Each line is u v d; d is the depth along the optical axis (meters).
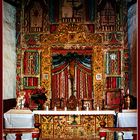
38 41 15.55
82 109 14.73
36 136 9.53
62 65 15.57
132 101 13.95
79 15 15.59
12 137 12.93
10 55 14.84
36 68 15.55
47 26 15.58
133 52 14.55
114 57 15.53
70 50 15.48
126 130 9.67
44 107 14.84
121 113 12.91
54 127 13.19
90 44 15.51
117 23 15.55
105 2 15.53
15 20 15.48
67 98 15.45
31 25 15.58
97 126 13.13
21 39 15.54
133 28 14.48
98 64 15.53
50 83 15.51
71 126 13.18
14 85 15.32
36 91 14.08
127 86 15.41
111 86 15.49
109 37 15.55
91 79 15.55
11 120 12.96
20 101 13.79
